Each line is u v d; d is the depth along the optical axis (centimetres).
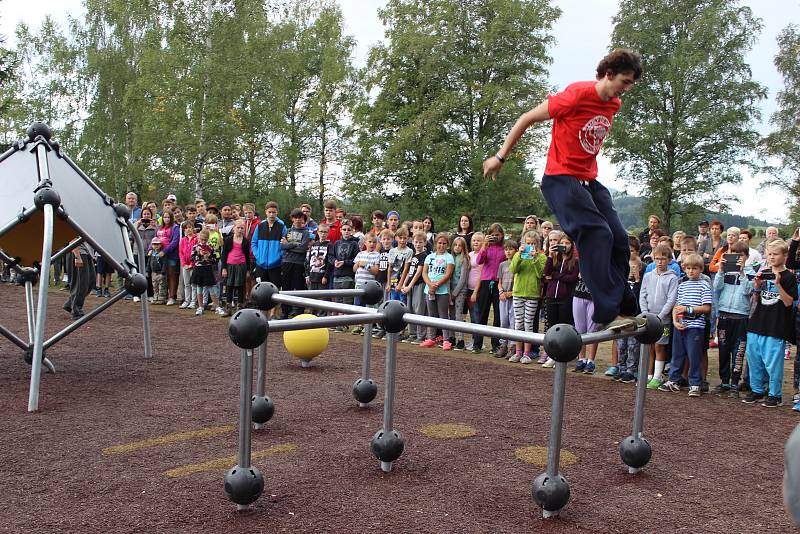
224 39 2945
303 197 3719
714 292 839
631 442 453
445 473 439
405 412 594
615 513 384
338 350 924
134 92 3023
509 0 3120
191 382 675
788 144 3031
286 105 3447
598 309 369
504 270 913
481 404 634
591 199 375
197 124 2916
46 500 374
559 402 368
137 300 1364
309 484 411
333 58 3722
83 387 641
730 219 3284
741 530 366
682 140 3095
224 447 475
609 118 375
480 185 3128
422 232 1009
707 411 648
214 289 1211
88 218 665
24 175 628
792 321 674
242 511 365
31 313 724
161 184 3127
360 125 3519
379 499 390
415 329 1030
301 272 1147
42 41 3494
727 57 3105
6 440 478
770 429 588
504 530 353
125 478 410
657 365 756
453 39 3155
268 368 779
